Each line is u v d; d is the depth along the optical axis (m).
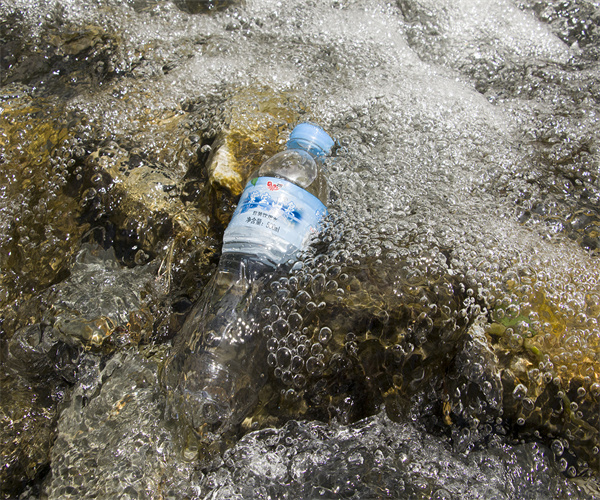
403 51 0.59
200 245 0.44
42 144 0.46
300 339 0.38
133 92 0.52
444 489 0.34
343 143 0.49
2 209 0.43
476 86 0.56
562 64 0.58
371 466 0.35
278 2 0.62
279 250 0.38
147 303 0.42
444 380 0.37
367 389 0.38
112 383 0.38
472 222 0.43
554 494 0.35
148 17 0.59
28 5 0.57
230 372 0.38
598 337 0.36
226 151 0.45
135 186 0.44
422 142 0.49
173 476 0.35
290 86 0.54
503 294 0.38
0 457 0.36
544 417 0.36
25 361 0.39
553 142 0.49
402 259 0.39
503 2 0.63
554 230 0.43
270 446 0.37
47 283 0.42
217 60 0.56
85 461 0.35
